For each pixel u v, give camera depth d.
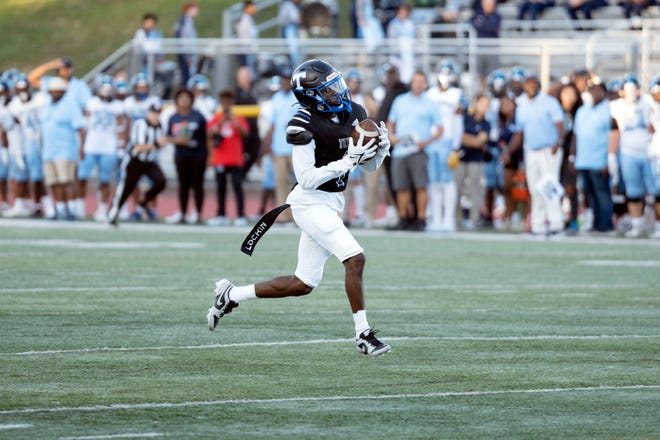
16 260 47.12
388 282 42.31
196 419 20.75
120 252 51.38
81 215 72.06
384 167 68.06
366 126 25.86
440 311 34.94
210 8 125.50
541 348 28.58
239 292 27.97
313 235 26.47
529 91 60.38
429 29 86.75
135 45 87.69
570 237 62.84
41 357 26.45
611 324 32.66
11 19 131.62
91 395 22.58
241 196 69.25
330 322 32.47
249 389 23.36
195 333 30.19
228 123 68.62
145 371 25.02
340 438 19.53
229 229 65.75
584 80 66.38
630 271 46.72
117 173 71.31
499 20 87.00
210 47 87.25
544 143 60.16
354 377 24.75
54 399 22.19
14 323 31.30
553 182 60.22
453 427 20.42
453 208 65.06
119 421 20.52
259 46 86.44
